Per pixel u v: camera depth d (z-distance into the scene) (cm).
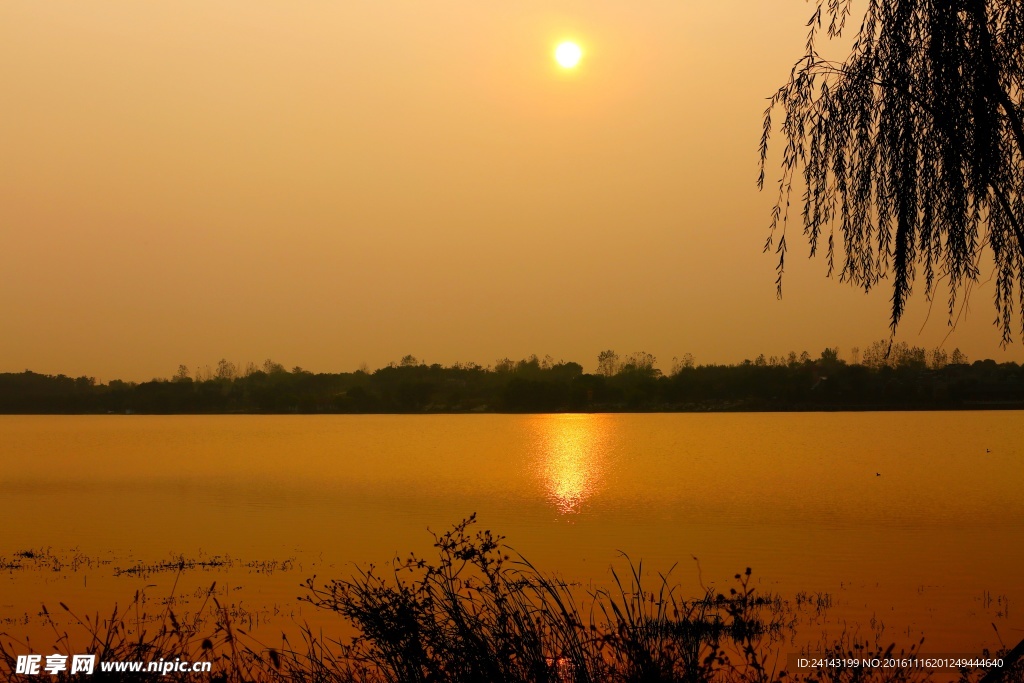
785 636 1491
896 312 580
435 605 630
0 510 4422
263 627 1659
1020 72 561
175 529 3644
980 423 16000
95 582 2312
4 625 1694
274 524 3825
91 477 6875
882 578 2339
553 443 11800
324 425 19462
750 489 5528
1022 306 588
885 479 6172
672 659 595
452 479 6531
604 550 2927
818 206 616
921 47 568
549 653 609
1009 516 3972
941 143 572
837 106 598
